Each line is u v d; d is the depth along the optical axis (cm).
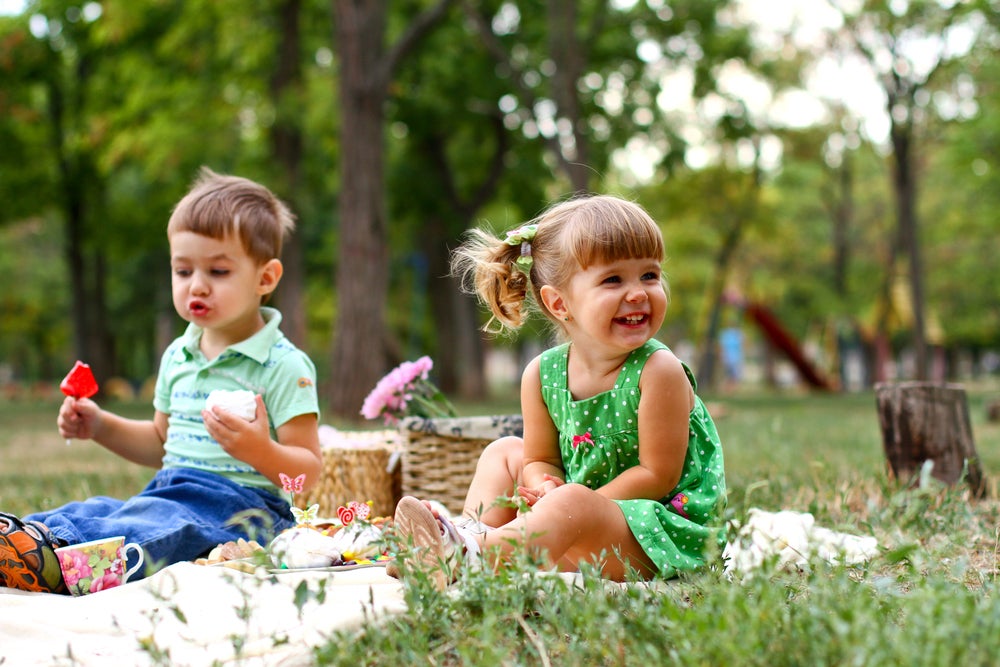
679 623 176
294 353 333
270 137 1530
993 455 621
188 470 319
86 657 201
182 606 230
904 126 1617
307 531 278
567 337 310
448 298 2067
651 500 265
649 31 1727
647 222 271
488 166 1939
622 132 1800
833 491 371
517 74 1382
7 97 1808
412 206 1845
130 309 3022
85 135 1808
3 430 1206
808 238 3055
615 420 279
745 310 2970
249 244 329
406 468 379
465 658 172
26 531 259
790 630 171
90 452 834
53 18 1778
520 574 203
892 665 156
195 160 1568
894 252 2844
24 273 3161
